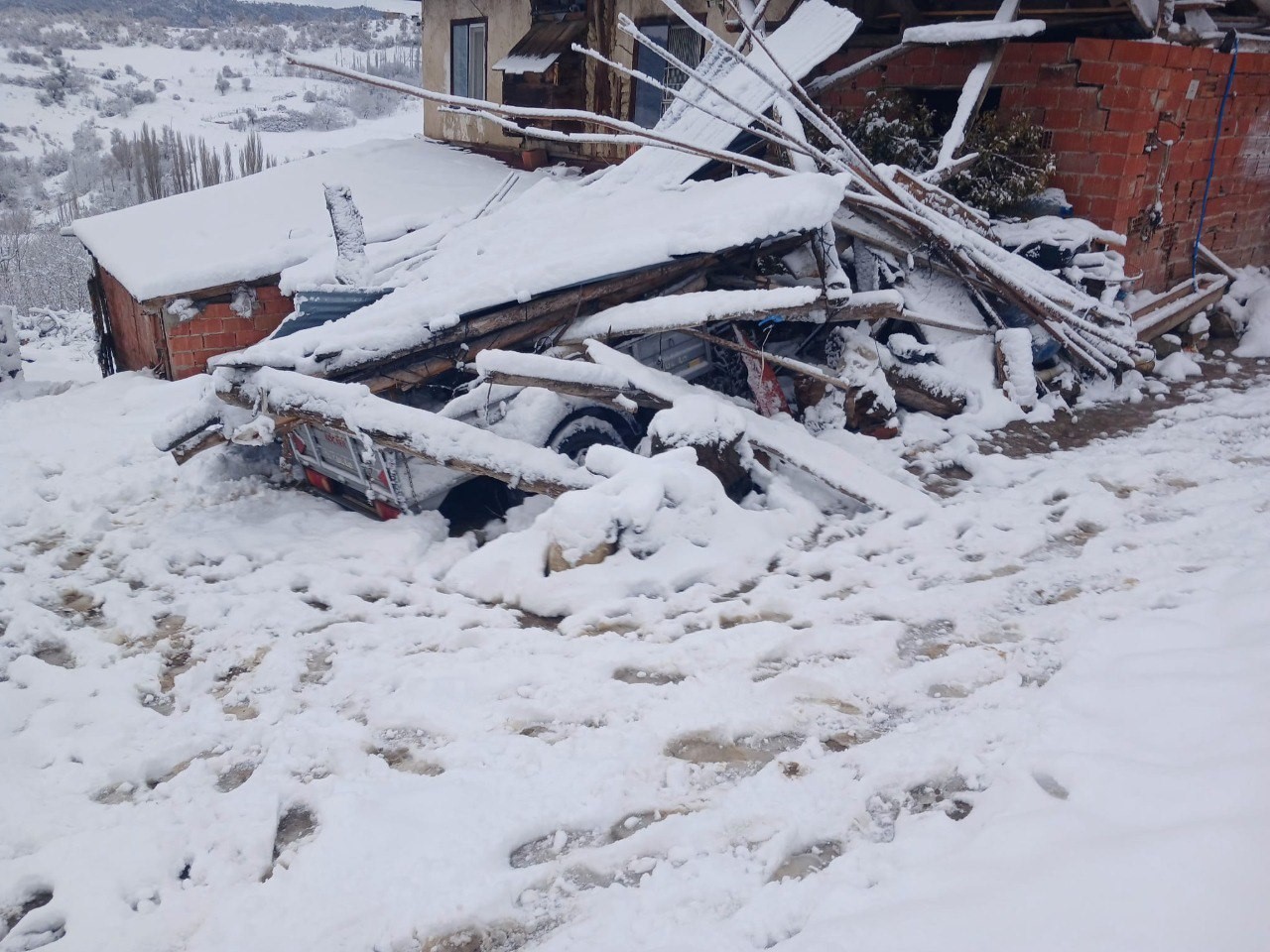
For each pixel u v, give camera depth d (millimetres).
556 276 7457
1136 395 9828
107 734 4512
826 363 8828
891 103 11180
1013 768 3676
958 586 5590
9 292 30672
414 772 4109
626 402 7273
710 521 6258
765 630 5109
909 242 9633
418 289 7824
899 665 4770
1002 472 7703
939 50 11531
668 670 4820
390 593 5875
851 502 7148
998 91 11438
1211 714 3699
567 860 3492
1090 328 9523
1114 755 3600
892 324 9688
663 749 4148
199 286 11117
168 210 14250
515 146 16188
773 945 2975
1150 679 4109
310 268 10352
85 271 33156
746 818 3623
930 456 8125
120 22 151000
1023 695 4316
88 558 6648
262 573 6152
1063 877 2789
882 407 8438
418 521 6781
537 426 7129
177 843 3729
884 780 3803
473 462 6371
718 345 8680
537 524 6156
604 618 5406
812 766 3949
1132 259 11586
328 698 4734
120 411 10352
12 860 3701
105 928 3320
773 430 7539
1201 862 2676
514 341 7641
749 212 7766
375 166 16031
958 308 9664
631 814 3758
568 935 3098
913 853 3297
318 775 4148
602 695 4582
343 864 3484
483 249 8773
